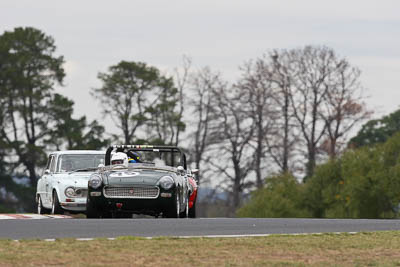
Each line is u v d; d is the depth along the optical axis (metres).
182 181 75.69
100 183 71.75
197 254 42.03
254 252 43.34
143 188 71.69
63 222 59.56
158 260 40.09
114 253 41.50
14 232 51.88
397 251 45.03
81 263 38.44
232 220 66.12
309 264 40.03
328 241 48.38
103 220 62.09
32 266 37.47
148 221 61.53
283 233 54.00
